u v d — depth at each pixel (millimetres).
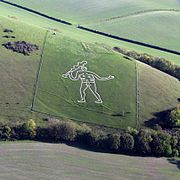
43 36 112875
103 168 76375
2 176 70125
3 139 79188
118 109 93000
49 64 101812
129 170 77125
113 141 81750
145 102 97062
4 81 93000
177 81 109938
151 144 83438
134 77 104375
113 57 110250
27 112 86312
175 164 81250
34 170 72688
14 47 103875
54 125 82438
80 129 83750
